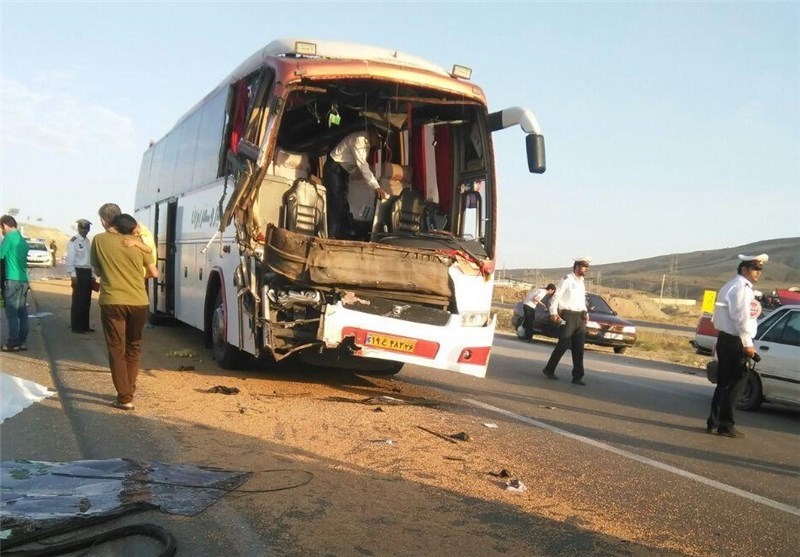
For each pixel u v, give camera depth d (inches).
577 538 179.6
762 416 422.0
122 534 159.8
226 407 294.0
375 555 159.2
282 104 307.1
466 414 325.1
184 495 185.0
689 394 482.6
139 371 371.6
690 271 6948.8
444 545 167.6
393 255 318.0
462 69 355.6
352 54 329.4
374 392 361.7
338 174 358.0
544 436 294.0
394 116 357.7
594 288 3132.4
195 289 453.7
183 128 519.2
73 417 264.4
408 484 210.5
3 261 413.1
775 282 4768.7
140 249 282.2
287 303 308.7
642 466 258.4
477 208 361.1
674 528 194.7
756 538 192.1
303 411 296.2
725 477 254.8
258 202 330.6
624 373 580.7
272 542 161.9
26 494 179.0
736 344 329.4
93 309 754.8
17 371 350.0
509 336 946.1
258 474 207.8
